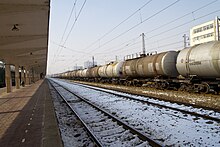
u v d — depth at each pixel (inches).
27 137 270.7
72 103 677.3
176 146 247.8
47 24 607.5
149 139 258.7
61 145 226.4
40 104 585.6
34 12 477.4
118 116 435.8
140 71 958.4
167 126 334.0
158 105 497.4
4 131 308.7
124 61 1240.8
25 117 408.2
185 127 321.4
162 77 836.6
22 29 634.8
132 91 906.7
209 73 582.2
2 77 1956.2
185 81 685.3
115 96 755.4
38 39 826.8
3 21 525.3
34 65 2667.3
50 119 365.1
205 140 261.0
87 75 2119.8
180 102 520.4
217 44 555.5
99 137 297.7
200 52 593.6
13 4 418.9
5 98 829.8
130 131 311.0
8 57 1224.8
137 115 426.6
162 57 792.9
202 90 630.5
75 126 370.0
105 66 1519.4
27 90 1253.7
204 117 360.5
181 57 674.8
